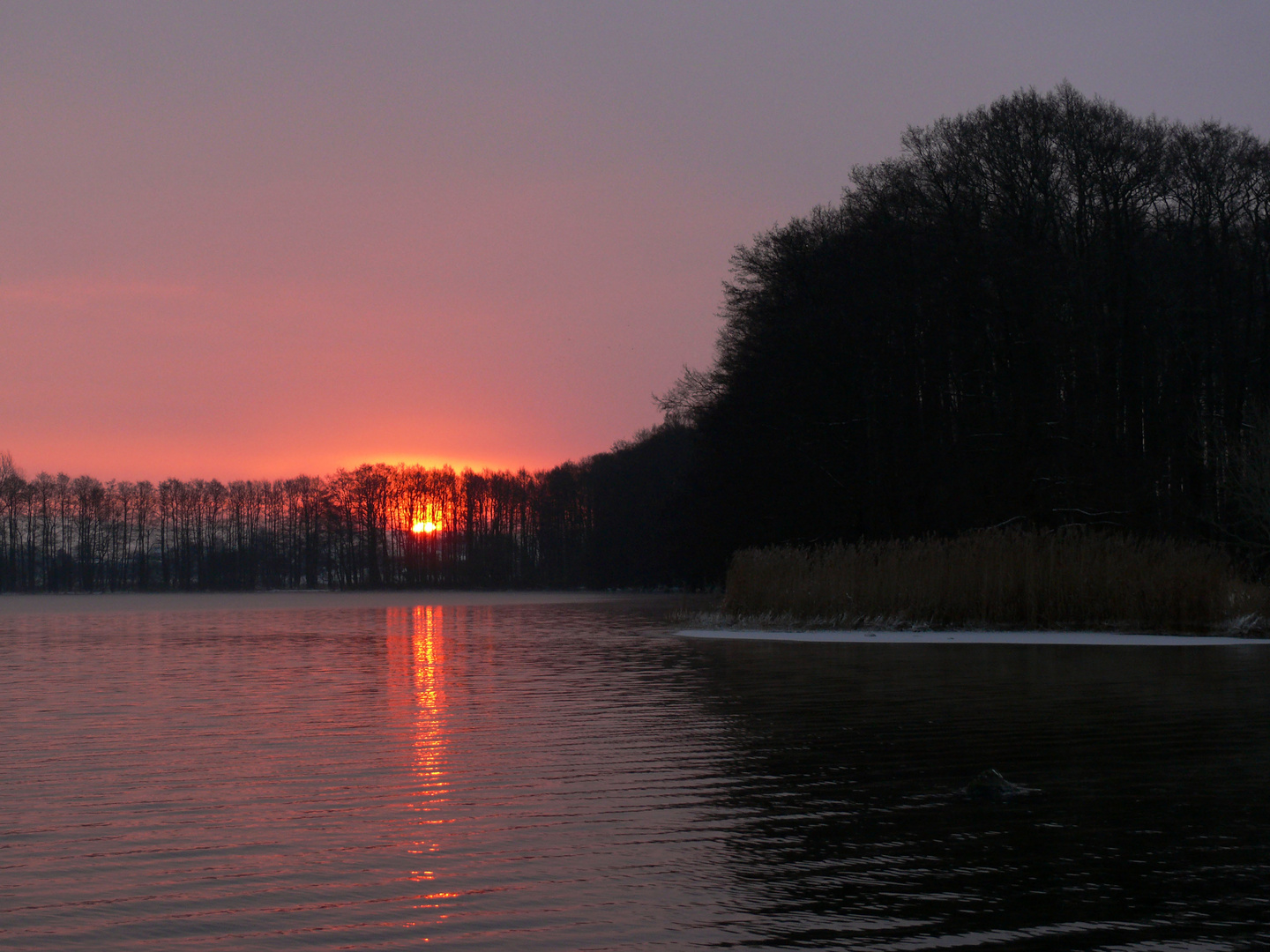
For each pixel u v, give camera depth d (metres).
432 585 153.38
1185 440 54.41
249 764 14.59
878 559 38.53
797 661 28.08
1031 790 12.79
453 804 12.28
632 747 15.76
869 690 21.89
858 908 8.78
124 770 14.27
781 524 51.81
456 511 155.38
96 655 34.53
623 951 7.93
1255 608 35.66
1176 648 31.33
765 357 52.34
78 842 10.77
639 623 51.06
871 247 49.94
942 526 48.53
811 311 50.59
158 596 140.88
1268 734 16.39
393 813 11.88
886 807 12.09
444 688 23.34
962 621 36.94
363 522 151.88
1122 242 53.50
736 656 29.94
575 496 149.38
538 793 12.78
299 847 10.58
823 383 50.56
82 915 8.72
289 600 114.38
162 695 22.66
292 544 158.25
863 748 15.50
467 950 7.95
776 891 9.20
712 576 61.94
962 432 50.69
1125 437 54.16
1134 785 13.06
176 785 13.33
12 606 97.19
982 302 48.62
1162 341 54.41
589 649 34.12
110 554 156.62
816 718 18.39
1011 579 36.62
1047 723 17.62
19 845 10.66
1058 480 47.34
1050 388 48.78
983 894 9.09
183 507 159.38
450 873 9.75
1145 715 18.39
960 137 51.88
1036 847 10.46
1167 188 52.69
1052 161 51.38
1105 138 50.97
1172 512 51.66
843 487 51.31
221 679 26.09
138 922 8.55
